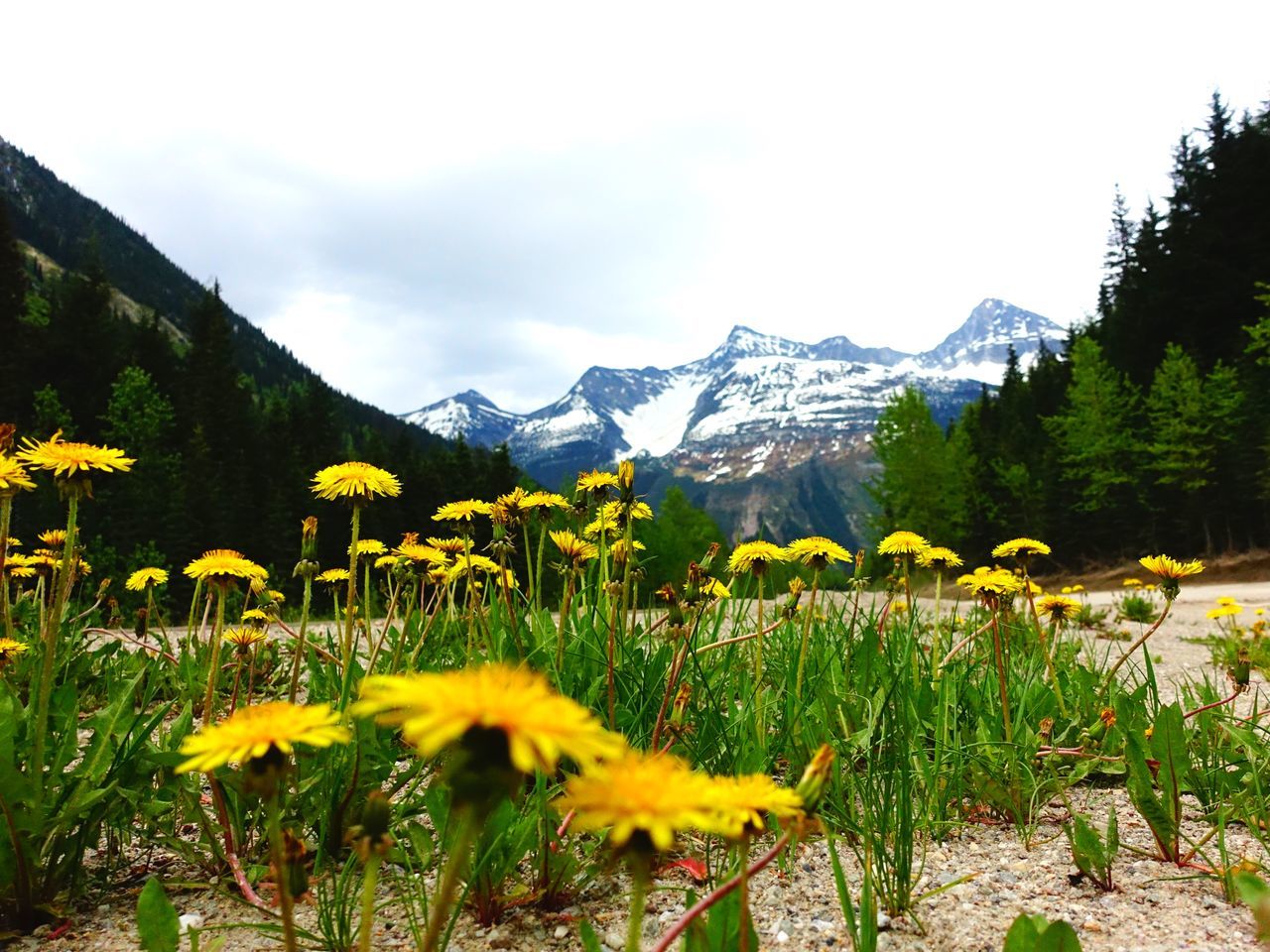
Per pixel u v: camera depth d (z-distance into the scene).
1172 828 2.52
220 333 85.50
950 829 2.78
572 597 3.45
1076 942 1.47
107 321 73.69
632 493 2.85
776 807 1.05
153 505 33.09
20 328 65.06
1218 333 57.91
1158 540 44.88
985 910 2.13
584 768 0.81
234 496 43.66
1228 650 6.73
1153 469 45.66
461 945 1.89
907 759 2.50
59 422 55.44
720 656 3.64
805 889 2.23
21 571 4.03
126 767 2.17
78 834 2.09
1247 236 58.44
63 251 196.88
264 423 82.56
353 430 148.25
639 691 3.08
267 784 1.06
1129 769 2.58
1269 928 1.78
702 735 2.91
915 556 3.55
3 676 3.04
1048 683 3.87
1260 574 35.81
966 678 3.56
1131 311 65.06
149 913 1.50
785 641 4.05
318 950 1.80
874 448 48.34
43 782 2.07
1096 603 17.53
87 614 4.77
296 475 61.88
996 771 2.91
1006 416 80.06
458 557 3.41
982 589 3.25
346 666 2.34
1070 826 2.50
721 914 1.47
